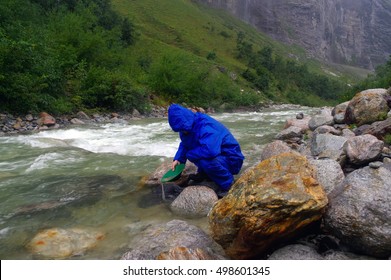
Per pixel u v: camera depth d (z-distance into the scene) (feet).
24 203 17.04
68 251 12.50
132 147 28.96
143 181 19.90
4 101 42.70
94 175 21.35
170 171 18.54
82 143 31.73
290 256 10.61
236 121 57.11
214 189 17.89
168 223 13.64
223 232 11.34
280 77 302.04
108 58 75.36
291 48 615.16
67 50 63.87
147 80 88.89
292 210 10.45
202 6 514.27
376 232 10.12
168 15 325.21
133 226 14.47
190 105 92.68
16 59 43.98
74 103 52.44
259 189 10.96
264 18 639.35
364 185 11.25
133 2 314.35
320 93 336.08
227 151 17.97
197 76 98.84
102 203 16.94
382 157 18.51
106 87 57.62
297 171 11.66
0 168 23.00
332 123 30.07
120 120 52.42
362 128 26.09
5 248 12.78
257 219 10.43
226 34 338.34
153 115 64.18
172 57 92.22
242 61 298.35
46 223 14.82
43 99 46.03
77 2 120.26
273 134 36.83
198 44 284.41
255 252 11.12
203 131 17.13
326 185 13.74
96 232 13.93
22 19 68.64
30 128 39.75
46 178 20.86
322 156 19.20
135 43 172.96
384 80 96.43
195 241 11.98
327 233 11.73
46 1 101.76
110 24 152.05
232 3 580.71
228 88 122.93
